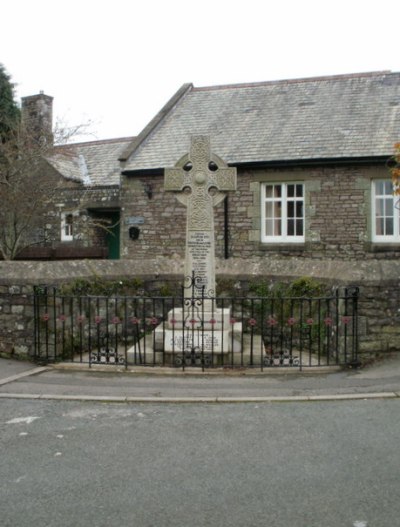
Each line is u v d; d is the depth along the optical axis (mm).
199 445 5234
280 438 5387
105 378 7715
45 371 8133
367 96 18328
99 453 5059
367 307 8500
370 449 5066
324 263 9719
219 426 5766
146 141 19047
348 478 4480
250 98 20109
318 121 17609
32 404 6602
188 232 9141
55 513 3967
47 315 8398
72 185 22688
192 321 8086
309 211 16266
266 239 16953
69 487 4375
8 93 24750
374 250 15719
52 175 20375
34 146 18797
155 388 7203
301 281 9625
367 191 15758
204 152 9141
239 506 4051
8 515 3943
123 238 18109
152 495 4230
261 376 7801
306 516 3900
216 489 4316
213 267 9094
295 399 6691
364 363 8406
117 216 23344
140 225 17906
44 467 4758
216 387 7238
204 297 8195
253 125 18328
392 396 6746
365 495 4191
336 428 5641
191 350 8320
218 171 9125
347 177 15945
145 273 10359
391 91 18250
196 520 3861
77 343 9289
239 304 10109
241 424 5824
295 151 16422
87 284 9562
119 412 6281
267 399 6688
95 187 22062
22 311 8812
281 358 8125
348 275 8656
